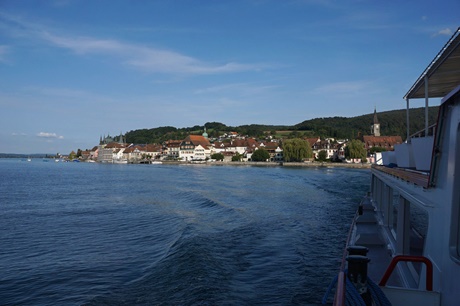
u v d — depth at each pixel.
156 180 80.69
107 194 52.75
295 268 16.67
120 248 21.19
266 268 16.59
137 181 78.81
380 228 15.01
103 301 13.30
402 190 8.76
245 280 14.99
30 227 27.94
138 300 13.23
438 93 12.26
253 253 18.97
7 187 65.75
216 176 90.38
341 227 25.86
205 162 189.62
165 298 13.17
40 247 21.62
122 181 79.25
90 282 15.46
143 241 22.89
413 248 9.62
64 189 61.50
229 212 32.62
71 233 25.61
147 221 30.06
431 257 6.06
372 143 151.50
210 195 47.09
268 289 14.14
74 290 14.62
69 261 18.61
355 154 140.88
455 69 8.45
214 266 16.28
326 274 15.96
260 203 38.75
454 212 5.02
